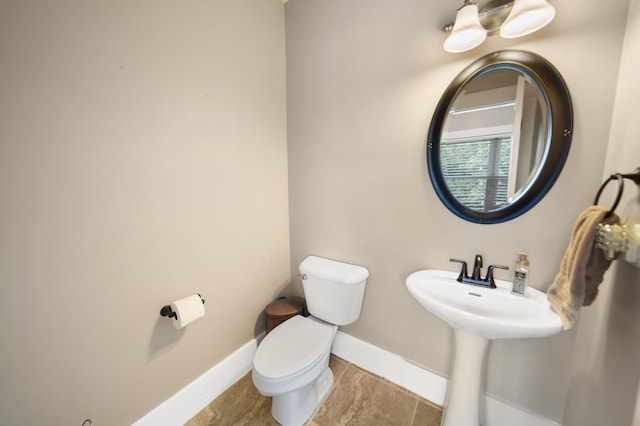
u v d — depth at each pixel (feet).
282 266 5.92
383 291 4.72
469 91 3.54
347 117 4.72
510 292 3.31
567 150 2.98
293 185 5.75
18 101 2.40
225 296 4.65
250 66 4.71
